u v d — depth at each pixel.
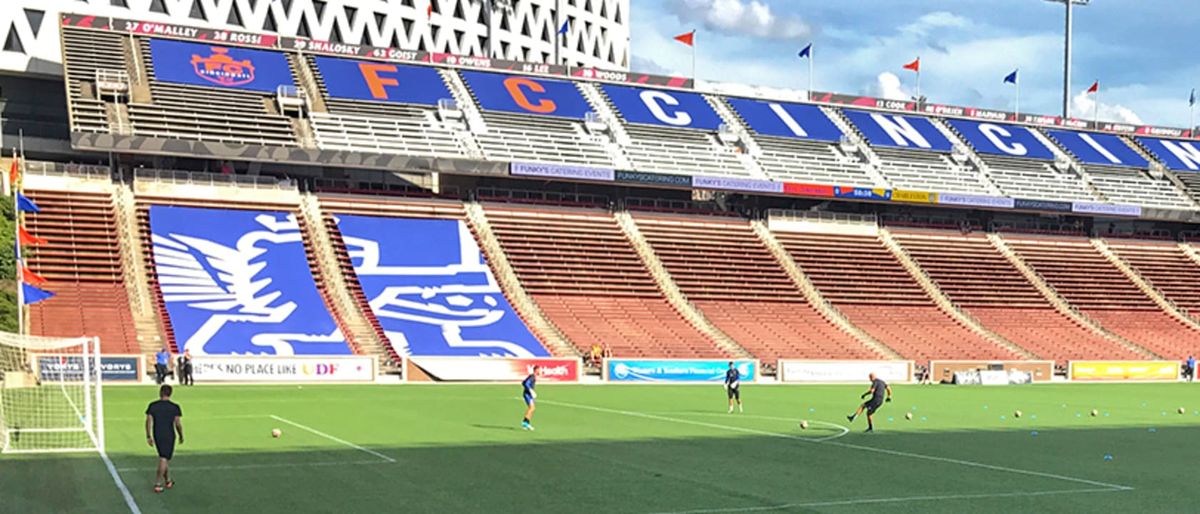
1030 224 97.00
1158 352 75.88
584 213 81.00
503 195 82.31
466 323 62.97
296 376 52.66
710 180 79.88
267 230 67.94
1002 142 99.75
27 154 79.69
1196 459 26.55
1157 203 94.12
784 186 81.81
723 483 21.69
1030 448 28.58
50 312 56.16
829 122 96.31
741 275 77.56
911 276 82.31
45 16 82.50
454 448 27.06
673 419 35.97
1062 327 78.62
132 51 78.12
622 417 36.53
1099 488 21.59
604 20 138.50
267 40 83.56
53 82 83.12
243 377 51.75
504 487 20.95
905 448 28.20
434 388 50.28
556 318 66.81
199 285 60.94
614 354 62.25
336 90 80.50
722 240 81.94
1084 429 34.59
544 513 18.30
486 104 84.38
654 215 83.31
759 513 18.52
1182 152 105.75
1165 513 18.97
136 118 69.94
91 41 77.81
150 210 66.88
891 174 89.44
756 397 47.41
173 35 81.19
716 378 59.16
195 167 74.62
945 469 24.11
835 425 34.62
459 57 88.75
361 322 61.66
